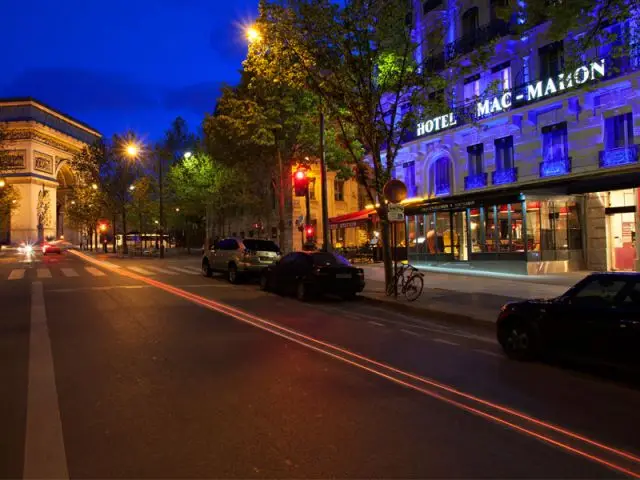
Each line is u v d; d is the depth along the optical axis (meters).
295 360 7.42
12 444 4.39
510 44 20.66
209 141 30.69
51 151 82.81
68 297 14.67
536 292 14.68
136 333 9.38
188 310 12.31
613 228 19.16
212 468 3.92
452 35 23.84
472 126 22.09
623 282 6.61
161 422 4.88
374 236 30.39
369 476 3.81
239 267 18.75
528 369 7.09
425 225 25.16
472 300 13.28
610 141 18.00
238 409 5.27
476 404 5.54
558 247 19.80
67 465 3.97
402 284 14.13
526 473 3.89
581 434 4.70
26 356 7.57
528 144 20.62
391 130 14.16
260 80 21.12
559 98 18.91
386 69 14.27
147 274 23.20
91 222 62.16
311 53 13.77
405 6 13.54
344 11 13.15
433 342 8.95
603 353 6.44
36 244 75.19
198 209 47.47
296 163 25.47
